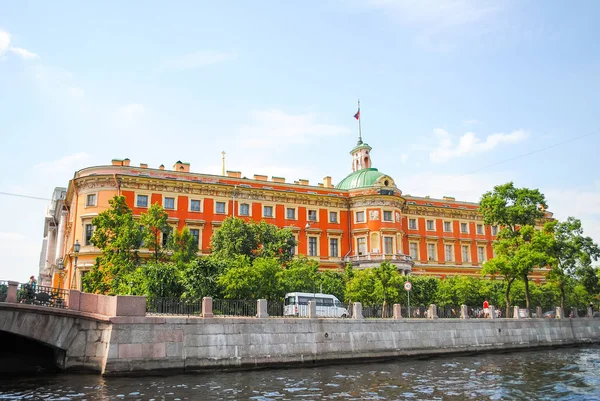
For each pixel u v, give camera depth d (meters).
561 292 50.59
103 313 23.23
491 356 33.72
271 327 26.20
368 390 20.05
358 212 63.12
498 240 51.12
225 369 24.09
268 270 34.66
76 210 51.41
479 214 73.31
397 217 63.22
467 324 35.81
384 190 62.84
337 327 28.69
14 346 24.42
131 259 40.25
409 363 29.14
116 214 40.19
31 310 22.08
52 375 21.92
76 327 23.09
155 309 27.38
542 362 30.27
